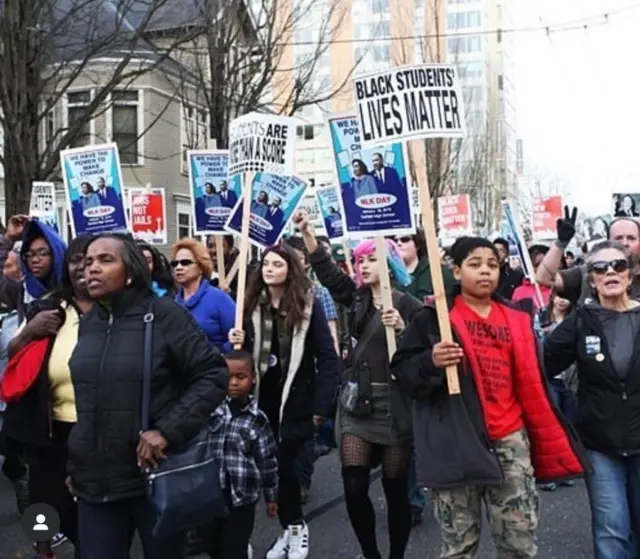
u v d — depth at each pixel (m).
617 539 4.80
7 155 12.05
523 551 4.27
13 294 6.76
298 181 7.02
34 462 4.98
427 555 6.08
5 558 5.96
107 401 3.82
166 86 26.48
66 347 4.82
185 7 16.62
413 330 4.44
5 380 4.81
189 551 5.18
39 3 11.91
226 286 8.16
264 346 5.95
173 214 27.75
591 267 4.93
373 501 7.57
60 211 24.92
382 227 5.55
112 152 7.55
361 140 4.99
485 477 4.12
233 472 4.99
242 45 17.56
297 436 5.88
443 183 30.27
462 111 4.89
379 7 41.59
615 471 4.85
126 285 3.94
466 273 4.32
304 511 7.29
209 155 8.24
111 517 3.92
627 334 4.81
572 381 6.27
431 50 31.56
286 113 19.80
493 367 4.27
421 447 4.27
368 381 5.37
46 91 13.36
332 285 6.25
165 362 3.89
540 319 8.85
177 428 3.78
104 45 12.76
